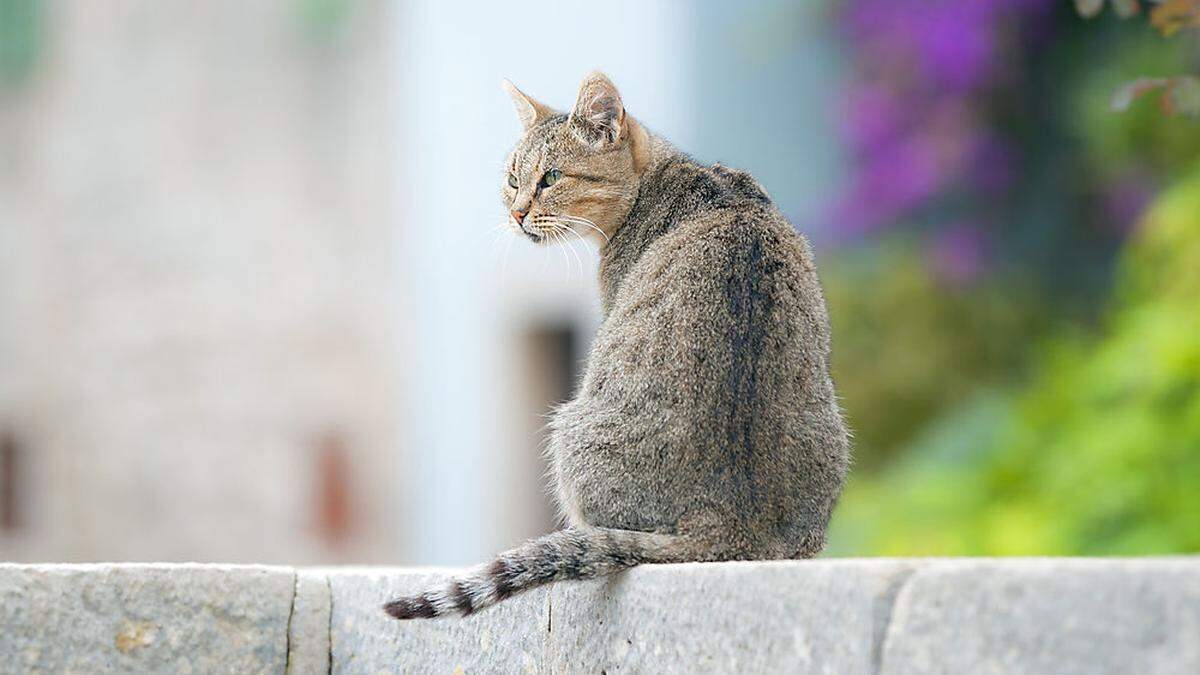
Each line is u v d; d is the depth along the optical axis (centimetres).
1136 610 602
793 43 2469
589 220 1157
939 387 2255
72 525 3119
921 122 2422
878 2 2438
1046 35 2400
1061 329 2295
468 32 2581
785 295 979
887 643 679
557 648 902
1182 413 1627
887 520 1920
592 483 957
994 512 1811
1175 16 1000
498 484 2525
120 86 3084
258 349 2842
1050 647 626
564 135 1169
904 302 2292
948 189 2416
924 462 2038
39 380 3200
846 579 701
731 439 926
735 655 759
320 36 2777
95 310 3108
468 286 2562
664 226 1105
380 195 2692
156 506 2973
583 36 2484
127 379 3042
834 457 975
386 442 2673
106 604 955
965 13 2408
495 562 871
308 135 2802
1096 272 2322
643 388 953
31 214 3238
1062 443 1802
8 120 3284
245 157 2883
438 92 2611
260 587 1004
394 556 2656
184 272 2961
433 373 2608
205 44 2952
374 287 2695
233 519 2852
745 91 2448
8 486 3222
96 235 3114
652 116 2419
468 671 966
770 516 930
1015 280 2352
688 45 2430
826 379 993
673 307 970
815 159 2458
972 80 2406
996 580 646
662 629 812
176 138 2986
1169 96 1025
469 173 2559
